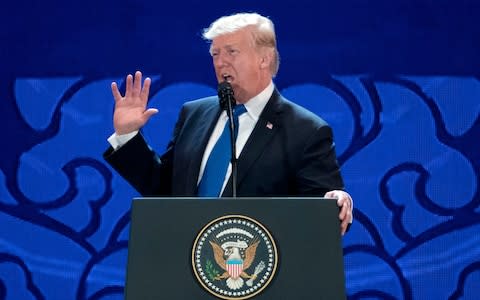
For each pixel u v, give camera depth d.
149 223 6.29
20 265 14.11
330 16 14.24
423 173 14.03
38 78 14.34
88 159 14.25
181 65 14.25
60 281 14.09
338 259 6.22
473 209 13.98
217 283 6.15
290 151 8.48
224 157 8.50
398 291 13.90
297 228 6.30
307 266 6.20
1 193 14.20
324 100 14.11
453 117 14.09
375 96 14.09
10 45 14.37
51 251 14.14
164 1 14.36
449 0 14.21
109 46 14.33
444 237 13.97
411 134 14.06
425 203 14.01
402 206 13.99
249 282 6.15
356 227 13.97
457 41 14.17
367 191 14.01
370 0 14.23
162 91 14.21
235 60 8.63
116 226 14.18
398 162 14.03
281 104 8.81
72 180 14.23
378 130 14.05
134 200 6.35
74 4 14.41
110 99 14.29
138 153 8.37
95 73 14.33
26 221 14.15
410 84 14.11
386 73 14.14
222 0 14.29
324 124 8.73
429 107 14.07
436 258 13.95
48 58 14.37
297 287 6.15
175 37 14.30
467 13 14.20
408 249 13.95
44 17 14.41
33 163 14.24
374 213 13.98
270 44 8.84
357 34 14.20
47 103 14.30
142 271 6.16
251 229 6.28
